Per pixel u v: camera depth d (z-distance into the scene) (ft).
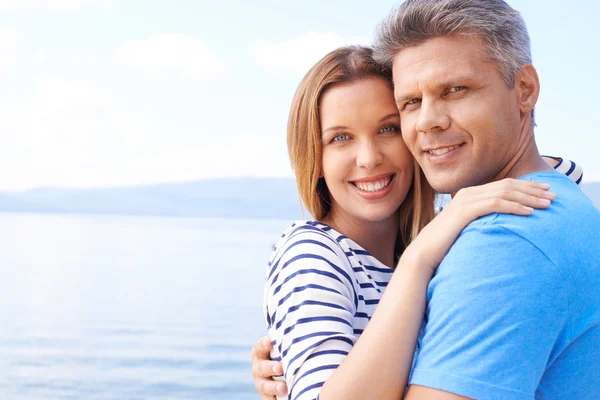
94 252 146.61
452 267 4.51
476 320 4.26
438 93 5.27
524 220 4.46
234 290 91.86
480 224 4.57
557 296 4.23
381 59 5.93
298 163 6.79
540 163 5.57
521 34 5.34
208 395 44.73
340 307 5.46
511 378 4.14
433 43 5.26
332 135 6.48
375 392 4.53
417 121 5.41
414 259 4.84
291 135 6.82
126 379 48.21
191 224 355.97
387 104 6.35
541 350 4.19
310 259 5.75
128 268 114.93
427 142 5.36
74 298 83.30
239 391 45.75
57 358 53.62
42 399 42.37
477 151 5.25
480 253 4.42
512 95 5.30
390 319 4.66
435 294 4.56
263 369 6.23
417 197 6.83
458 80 5.16
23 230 238.48
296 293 5.55
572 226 4.45
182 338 61.93
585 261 4.33
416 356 4.64
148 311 75.56
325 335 5.20
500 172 5.46
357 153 6.40
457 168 5.32
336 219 6.91
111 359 53.93
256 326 67.92
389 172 6.47
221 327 67.21
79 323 68.03
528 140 5.50
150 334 63.52
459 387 4.20
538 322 4.19
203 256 142.20
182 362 53.47
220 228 319.06
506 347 4.17
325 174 6.63
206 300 82.94
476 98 5.19
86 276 102.94
